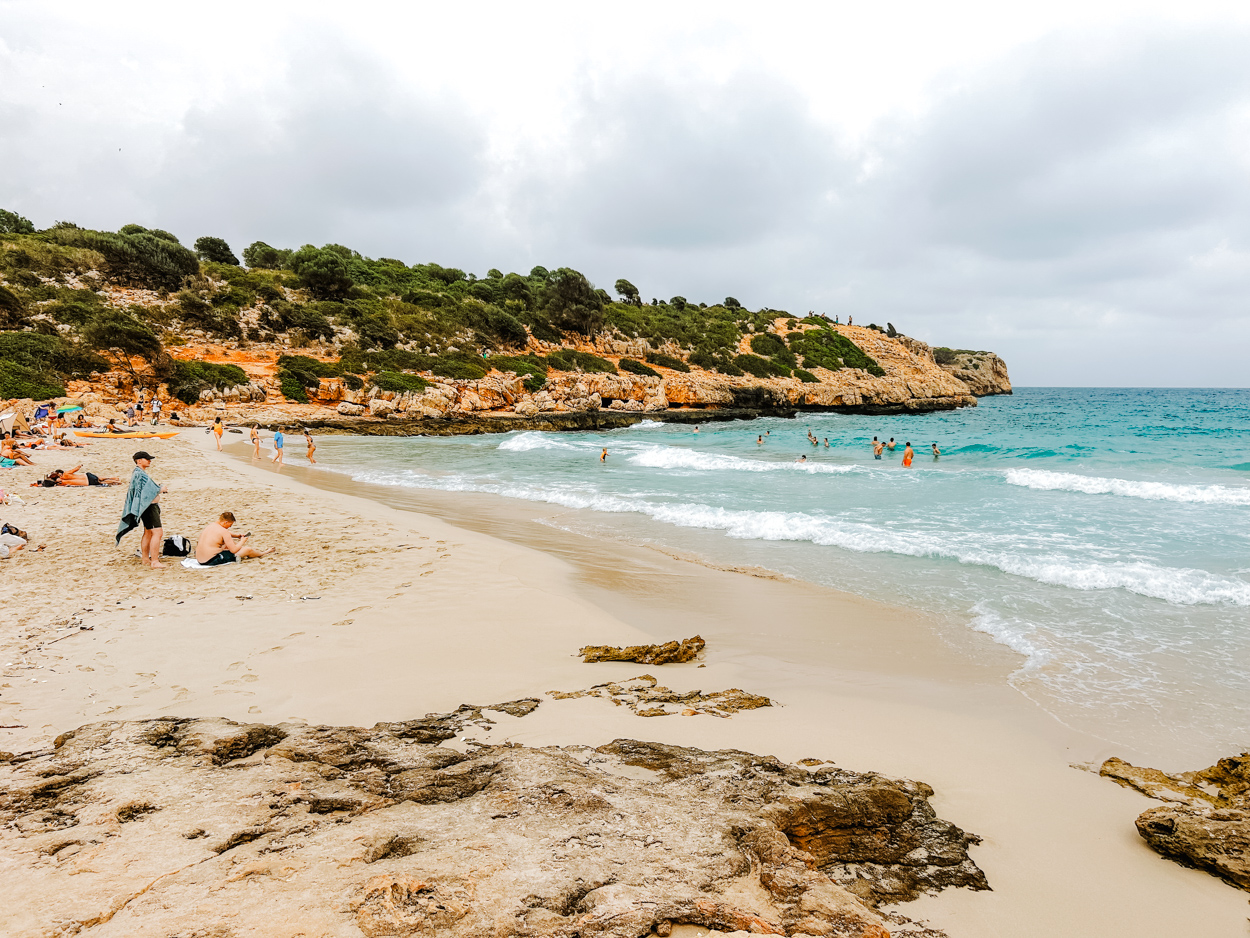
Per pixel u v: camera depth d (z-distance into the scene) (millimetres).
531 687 5266
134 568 8648
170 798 3158
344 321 56469
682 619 7457
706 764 3814
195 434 33938
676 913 2416
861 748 4328
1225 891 2973
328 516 13211
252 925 2207
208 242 76562
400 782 3443
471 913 2320
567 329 73375
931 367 90062
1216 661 6156
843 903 2586
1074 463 24422
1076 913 2807
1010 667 6039
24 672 5176
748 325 89562
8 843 2748
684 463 25547
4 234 55531
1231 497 15398
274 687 5078
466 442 37562
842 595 8461
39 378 34875
